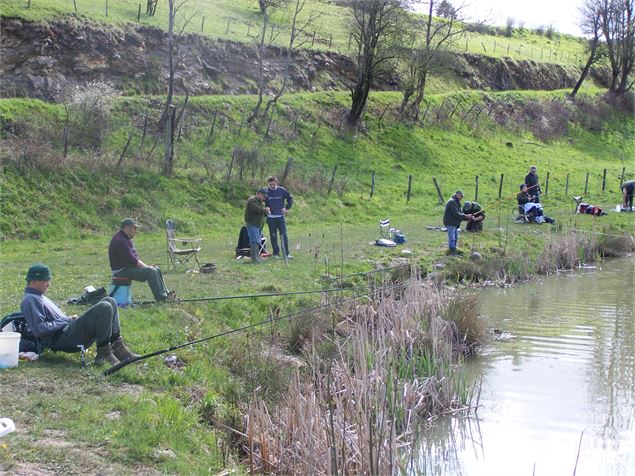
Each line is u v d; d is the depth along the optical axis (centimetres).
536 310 1725
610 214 3153
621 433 991
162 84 3862
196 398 920
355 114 4428
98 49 3662
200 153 3356
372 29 4400
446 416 1048
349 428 824
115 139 3162
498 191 3941
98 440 718
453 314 1381
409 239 2397
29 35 3378
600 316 1669
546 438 975
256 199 1867
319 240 2383
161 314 1211
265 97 4244
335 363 1038
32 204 2400
